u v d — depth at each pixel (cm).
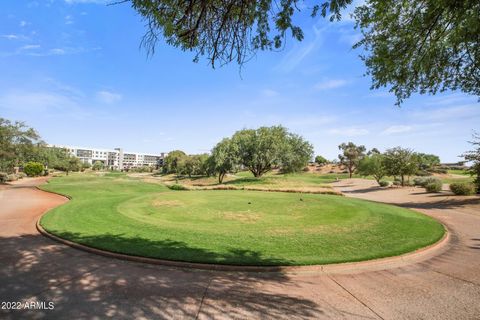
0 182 4122
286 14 475
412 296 572
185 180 6756
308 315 482
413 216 1546
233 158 4675
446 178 5303
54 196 2336
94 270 677
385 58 668
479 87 727
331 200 2152
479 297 569
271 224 1305
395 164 4034
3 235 1016
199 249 852
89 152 18175
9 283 583
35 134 3706
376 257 814
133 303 506
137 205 1811
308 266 729
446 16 586
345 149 7312
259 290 588
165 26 434
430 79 734
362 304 532
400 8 618
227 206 1831
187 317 461
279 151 4406
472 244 1023
